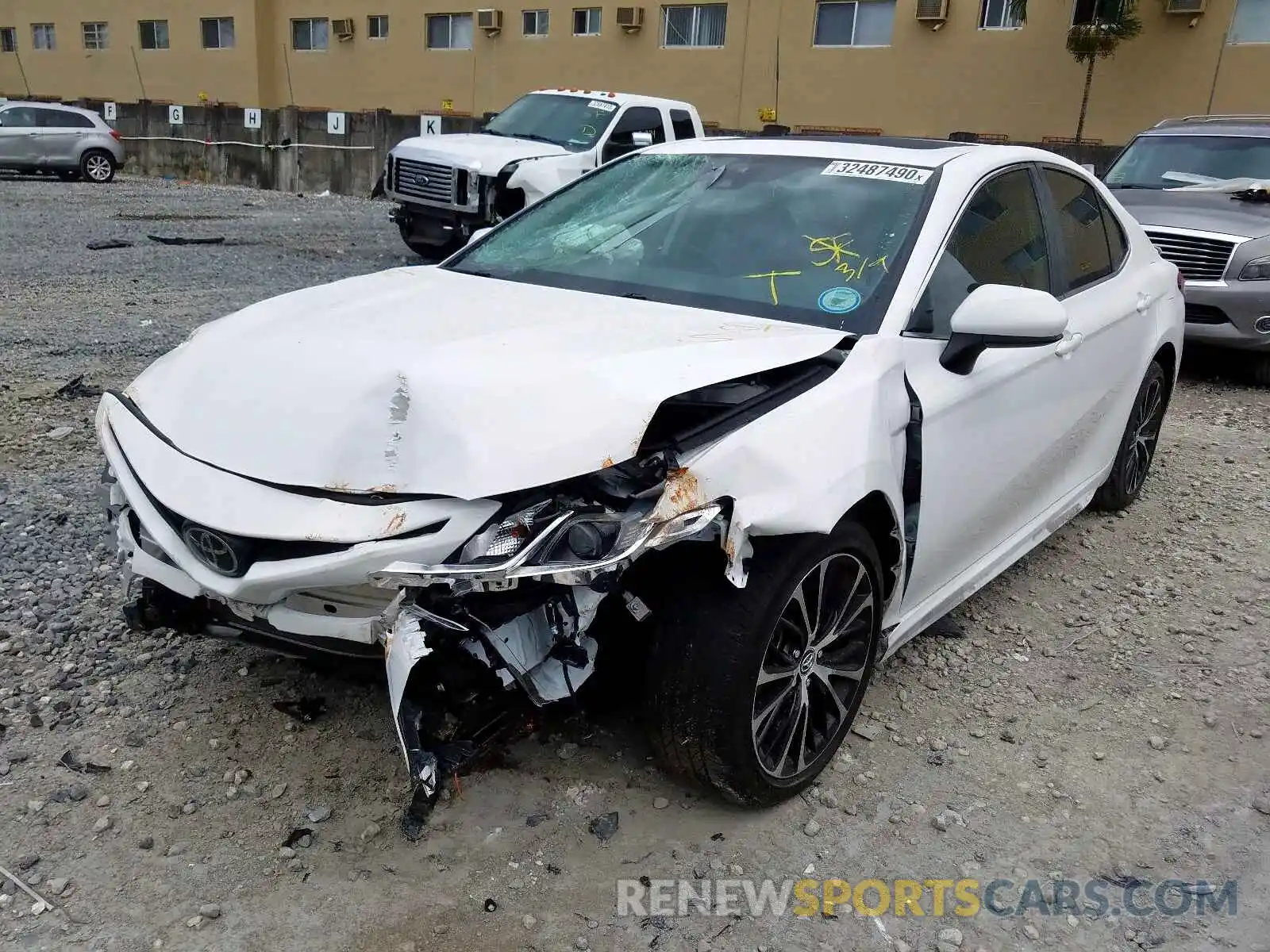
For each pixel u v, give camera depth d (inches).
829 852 115.0
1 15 1557.6
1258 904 110.9
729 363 111.7
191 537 106.3
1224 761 135.0
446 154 474.9
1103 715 144.6
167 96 1359.5
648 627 110.7
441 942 99.5
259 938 98.7
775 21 844.6
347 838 111.8
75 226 580.1
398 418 104.6
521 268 153.8
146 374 129.1
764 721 113.8
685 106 575.2
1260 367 341.7
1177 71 676.1
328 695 135.9
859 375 119.7
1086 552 199.8
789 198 150.0
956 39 760.3
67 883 103.7
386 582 95.0
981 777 129.4
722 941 102.2
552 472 97.8
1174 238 336.2
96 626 151.3
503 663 98.4
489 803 118.3
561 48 974.4
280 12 1214.9
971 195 147.9
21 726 127.3
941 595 146.3
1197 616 175.3
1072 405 170.4
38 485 203.9
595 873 109.3
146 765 121.4
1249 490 239.0
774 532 104.0
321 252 523.5
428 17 1068.5
